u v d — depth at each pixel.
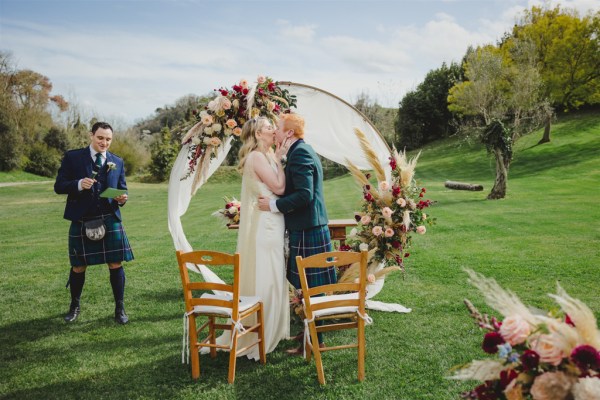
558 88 31.91
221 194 24.75
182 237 5.21
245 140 4.04
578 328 1.79
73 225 4.66
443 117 43.94
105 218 4.68
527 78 23.27
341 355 3.81
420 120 44.62
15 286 6.21
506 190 16.55
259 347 3.76
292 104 5.10
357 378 3.40
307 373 3.54
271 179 3.87
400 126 45.12
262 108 4.77
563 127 32.69
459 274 6.00
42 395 3.29
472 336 4.02
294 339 4.23
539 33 32.50
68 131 46.03
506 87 24.70
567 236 8.12
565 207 12.15
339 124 5.35
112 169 4.65
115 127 48.03
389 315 4.67
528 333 1.82
